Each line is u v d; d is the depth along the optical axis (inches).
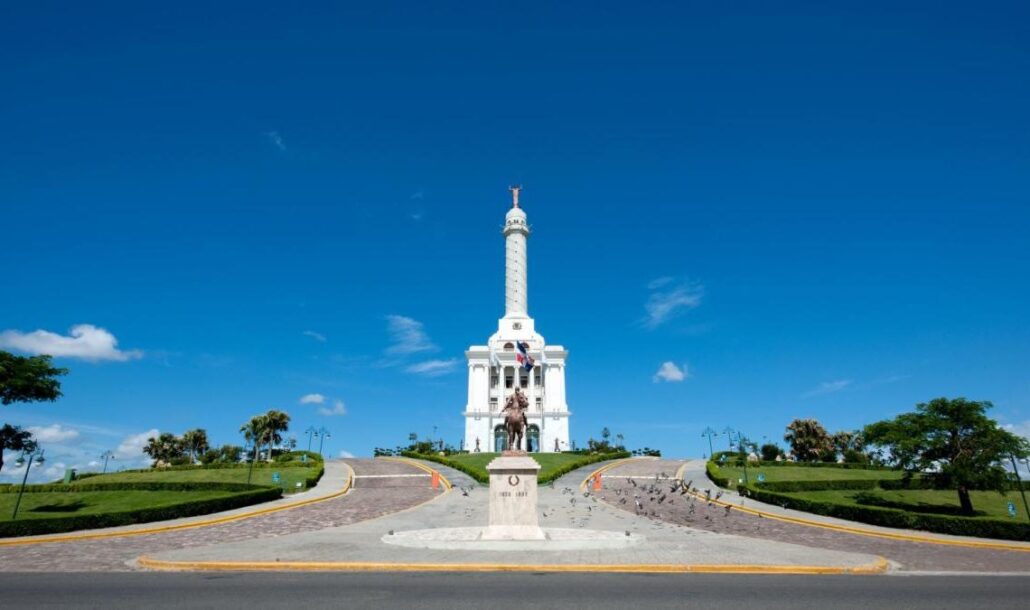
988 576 864.3
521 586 701.9
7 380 1654.8
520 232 5064.0
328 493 2165.4
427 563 842.8
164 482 2262.6
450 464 3080.7
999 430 1822.1
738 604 613.0
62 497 2114.9
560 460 3321.9
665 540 1163.9
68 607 604.4
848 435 4163.4
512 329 4886.8
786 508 1914.4
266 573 804.6
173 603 617.0
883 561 927.7
